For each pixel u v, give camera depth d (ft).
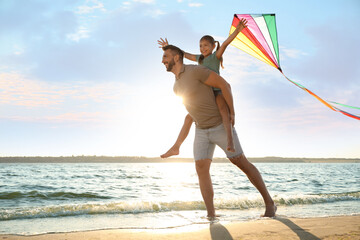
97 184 52.26
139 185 49.85
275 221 11.19
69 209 17.24
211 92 11.94
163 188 43.75
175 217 15.19
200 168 13.04
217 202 19.97
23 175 82.28
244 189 40.40
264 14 12.53
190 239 8.47
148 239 8.50
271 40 12.96
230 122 11.92
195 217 14.76
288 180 67.82
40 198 29.89
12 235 9.32
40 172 102.63
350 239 7.95
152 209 17.92
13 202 27.20
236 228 9.81
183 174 100.42
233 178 67.97
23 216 15.69
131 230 9.95
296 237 8.36
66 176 79.25
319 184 55.11
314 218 12.01
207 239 8.42
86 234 9.28
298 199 22.43
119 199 29.76
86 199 29.71
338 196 24.67
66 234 9.33
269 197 13.21
